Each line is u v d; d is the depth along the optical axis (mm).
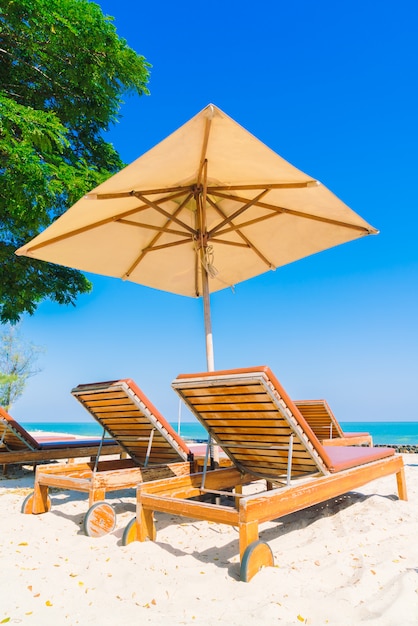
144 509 2615
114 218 4047
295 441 2619
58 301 9133
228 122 2760
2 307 8711
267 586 1902
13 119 6137
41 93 8328
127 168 2982
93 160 9766
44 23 6992
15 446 5434
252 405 2559
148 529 2625
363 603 1758
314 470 2859
